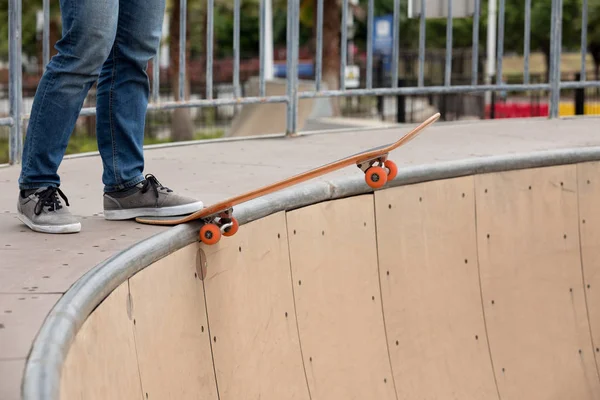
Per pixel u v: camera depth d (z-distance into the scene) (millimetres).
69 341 2598
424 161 5816
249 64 43531
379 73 22797
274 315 4387
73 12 3850
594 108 20359
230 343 4016
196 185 5434
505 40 37156
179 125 26422
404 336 5234
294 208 4598
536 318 6086
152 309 3438
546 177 6270
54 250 3707
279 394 4336
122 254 3311
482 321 5758
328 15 29031
